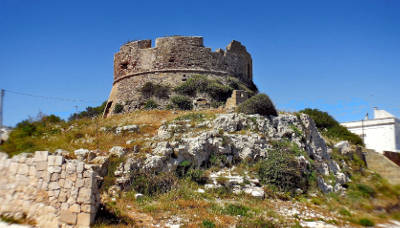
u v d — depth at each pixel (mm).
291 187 21875
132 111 35812
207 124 25672
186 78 36500
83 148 22438
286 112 30109
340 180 26812
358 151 34469
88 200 14562
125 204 17500
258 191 20500
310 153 27234
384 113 49656
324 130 40688
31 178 15930
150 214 16453
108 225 14562
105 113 39750
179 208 17359
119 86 39250
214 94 34719
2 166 16844
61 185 15227
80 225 14359
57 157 15742
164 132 24438
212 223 15227
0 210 15656
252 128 25703
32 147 22266
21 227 14406
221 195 19891
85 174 14984
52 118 32250
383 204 21828
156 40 38219
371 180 28438
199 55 37438
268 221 16219
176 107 33906
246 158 23422
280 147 24641
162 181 19812
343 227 16922
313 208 19969
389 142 46375
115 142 23703
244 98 31844
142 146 22250
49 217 14883
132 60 38781
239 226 15234
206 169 22297
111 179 19312
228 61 38906
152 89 36062
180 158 21719
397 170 32375
